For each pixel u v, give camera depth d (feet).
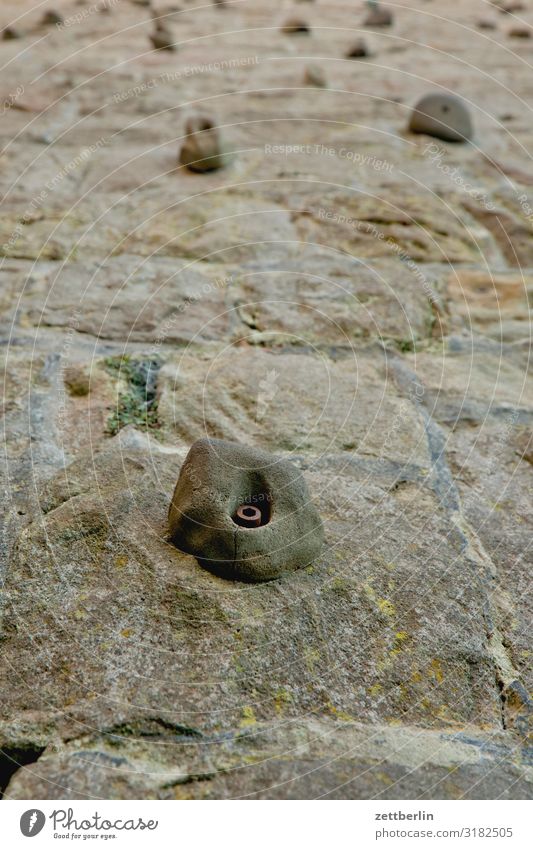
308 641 2.95
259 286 4.36
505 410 3.76
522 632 3.04
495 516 3.34
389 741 2.68
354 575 3.10
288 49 8.38
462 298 4.40
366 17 9.96
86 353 3.92
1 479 3.34
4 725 2.64
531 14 11.16
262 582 3.04
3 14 9.56
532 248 4.77
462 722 2.80
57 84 6.78
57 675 2.83
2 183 5.18
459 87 7.22
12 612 2.98
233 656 2.91
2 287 4.29
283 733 2.67
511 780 2.59
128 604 2.99
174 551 3.10
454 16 10.78
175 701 2.74
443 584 3.11
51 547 3.12
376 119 6.24
